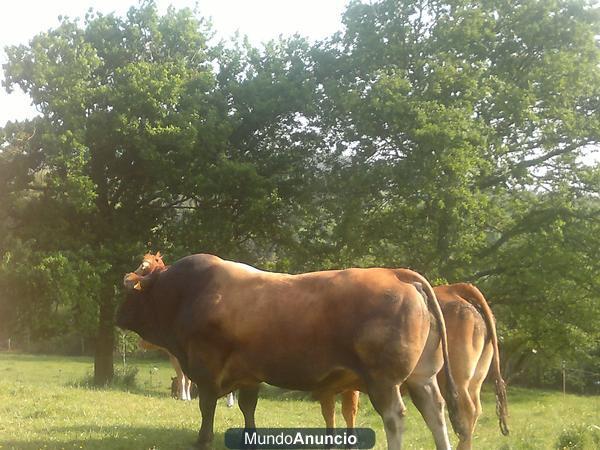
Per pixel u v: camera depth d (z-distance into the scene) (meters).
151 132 23.06
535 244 23.59
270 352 7.85
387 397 7.39
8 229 24.52
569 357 26.66
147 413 12.27
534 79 23.70
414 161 22.20
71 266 22.44
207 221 24.80
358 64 24.75
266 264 26.53
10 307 23.64
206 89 25.38
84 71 23.78
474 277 25.17
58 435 9.50
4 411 11.93
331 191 24.88
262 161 26.09
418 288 7.76
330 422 9.62
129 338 28.89
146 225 26.31
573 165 25.42
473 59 24.09
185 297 8.62
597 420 15.22
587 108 25.67
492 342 9.51
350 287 7.67
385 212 24.08
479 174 22.91
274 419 12.62
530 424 14.27
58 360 45.41
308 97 24.98
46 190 24.84
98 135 23.61
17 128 24.56
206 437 8.39
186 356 8.55
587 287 24.20
